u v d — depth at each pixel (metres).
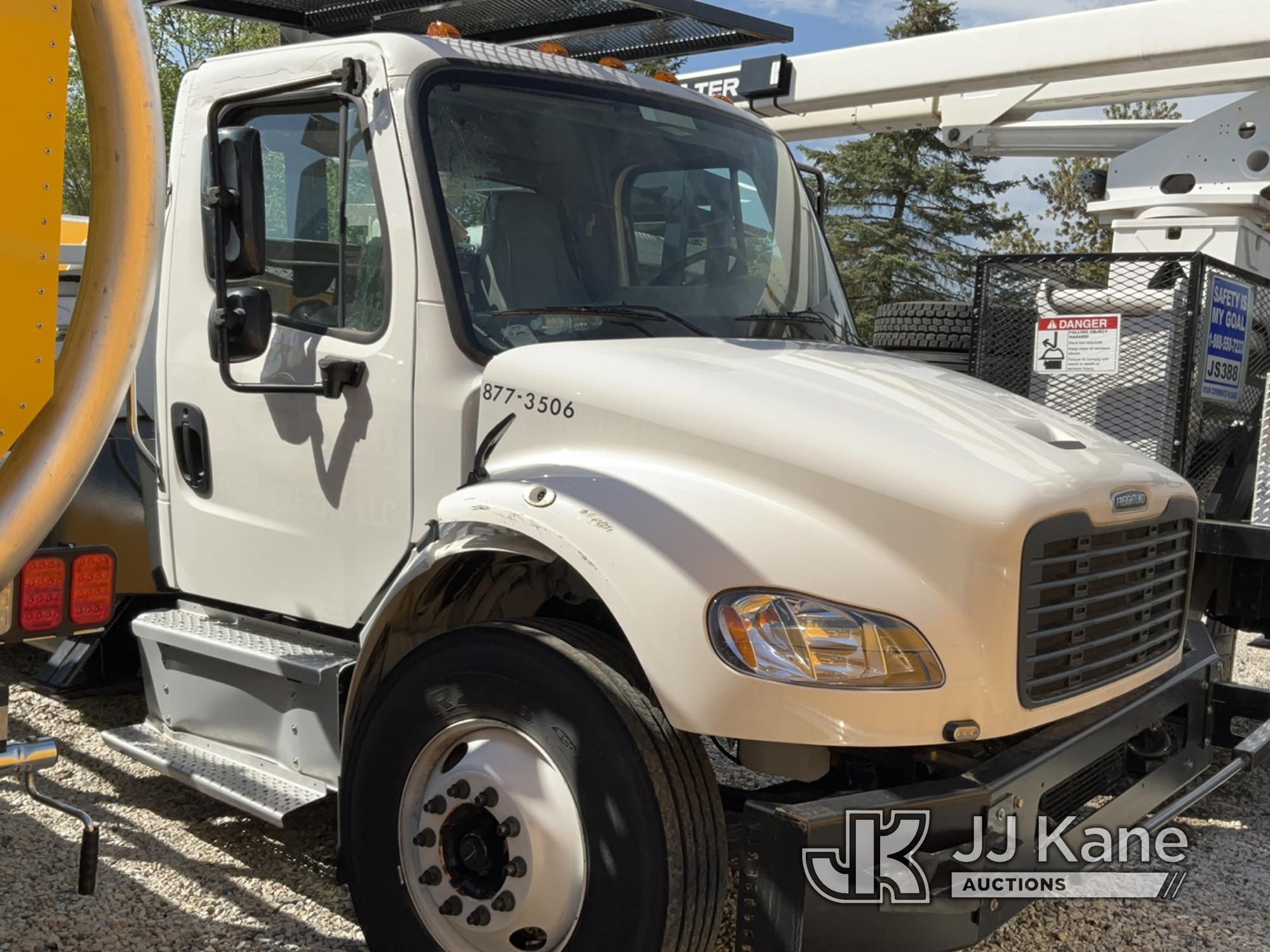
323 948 3.41
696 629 2.61
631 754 2.68
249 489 3.88
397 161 3.42
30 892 3.67
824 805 2.58
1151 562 3.24
